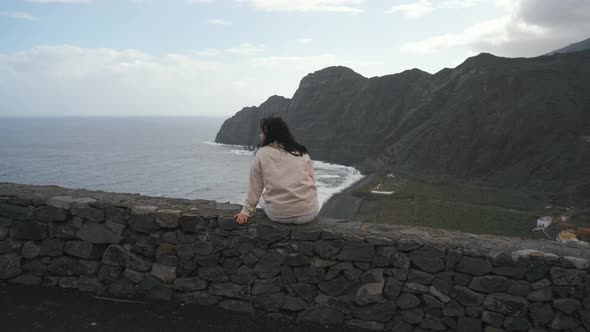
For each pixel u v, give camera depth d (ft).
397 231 12.34
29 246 13.58
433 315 11.44
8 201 13.69
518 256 10.82
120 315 11.91
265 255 12.26
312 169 12.56
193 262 12.74
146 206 13.23
